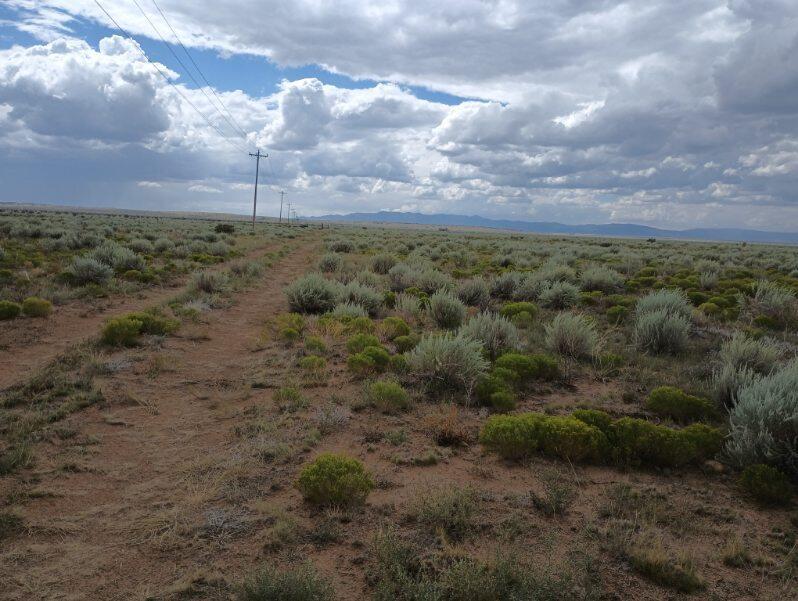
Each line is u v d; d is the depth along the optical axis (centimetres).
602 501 506
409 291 1841
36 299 1316
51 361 927
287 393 780
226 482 524
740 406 645
